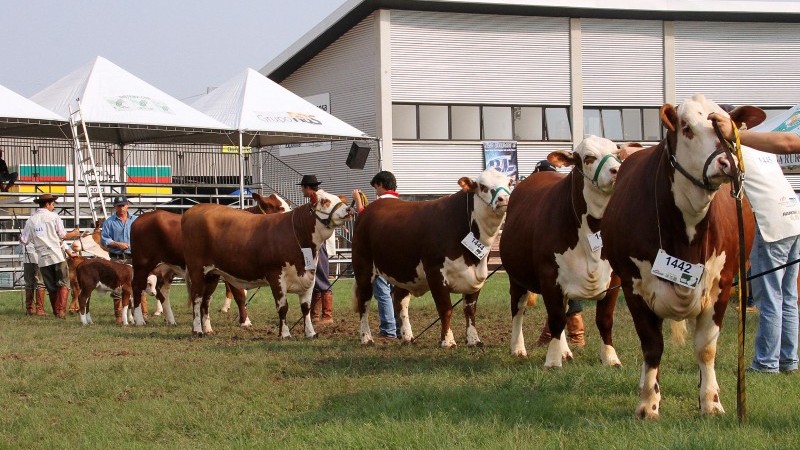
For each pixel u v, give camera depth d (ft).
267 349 36.47
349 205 43.52
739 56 128.77
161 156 109.70
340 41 124.36
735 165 19.58
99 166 105.09
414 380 27.96
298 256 41.24
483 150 121.39
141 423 24.12
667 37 126.72
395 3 116.26
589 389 25.64
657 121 127.95
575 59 124.26
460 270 35.29
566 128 124.77
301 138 93.66
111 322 51.98
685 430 20.15
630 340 35.81
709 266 21.58
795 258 28.07
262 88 82.79
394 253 37.22
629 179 23.31
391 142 118.01
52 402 27.09
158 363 32.60
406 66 118.62
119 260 55.93
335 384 28.14
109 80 76.38
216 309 56.54
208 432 23.12
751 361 30.68
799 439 19.49
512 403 23.57
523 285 32.83
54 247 55.77
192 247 43.39
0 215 90.43
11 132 85.20
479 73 121.39
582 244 29.04
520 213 32.42
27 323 50.57
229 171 107.76
